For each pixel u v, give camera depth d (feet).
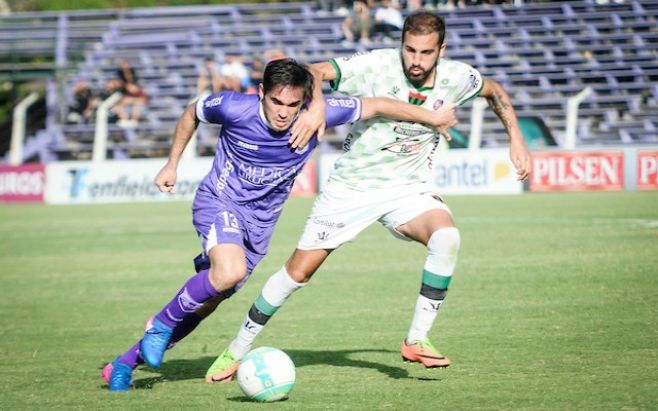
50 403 45.34
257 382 43.78
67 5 369.91
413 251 110.83
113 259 113.09
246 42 283.18
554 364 50.37
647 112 240.32
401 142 49.62
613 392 43.50
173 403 44.55
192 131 47.96
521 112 240.53
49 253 121.90
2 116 322.34
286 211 174.50
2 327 70.13
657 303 69.00
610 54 257.34
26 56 317.63
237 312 74.59
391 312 70.95
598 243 106.93
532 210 154.51
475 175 199.11
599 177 195.83
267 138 45.96
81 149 262.67
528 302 71.61
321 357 55.42
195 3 368.07
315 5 291.38
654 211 145.59
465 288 79.66
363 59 49.62
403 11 268.62
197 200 48.29
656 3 262.06
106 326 69.62
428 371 50.08
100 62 290.56
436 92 49.80
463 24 269.85
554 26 264.11
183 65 279.08
